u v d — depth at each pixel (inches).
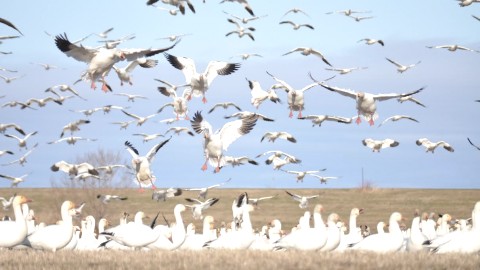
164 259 685.3
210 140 1045.2
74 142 1379.2
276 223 1203.9
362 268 629.3
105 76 968.9
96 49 943.0
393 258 682.8
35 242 767.7
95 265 660.7
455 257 693.9
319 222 797.2
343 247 917.2
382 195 2625.5
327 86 1197.1
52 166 1252.5
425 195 2605.8
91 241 964.0
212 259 679.1
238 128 1063.0
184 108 1398.9
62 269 642.2
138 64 1173.1
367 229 1488.7
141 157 1137.4
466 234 770.2
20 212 751.1
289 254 724.7
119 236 824.3
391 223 808.9
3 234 740.7
